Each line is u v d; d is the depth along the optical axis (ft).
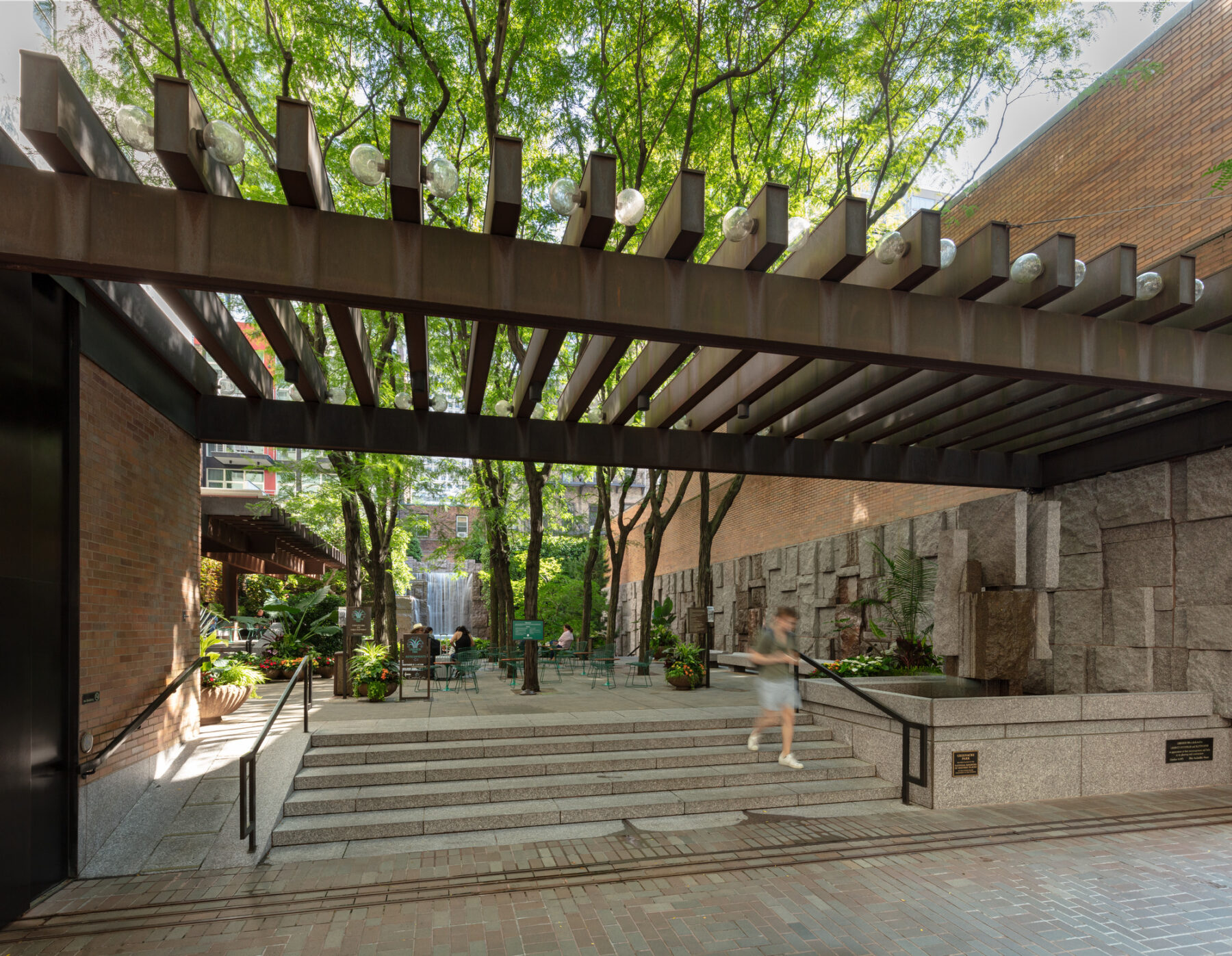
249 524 56.70
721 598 75.46
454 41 32.96
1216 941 14.74
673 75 35.45
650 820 22.30
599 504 68.39
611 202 14.29
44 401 17.31
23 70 11.46
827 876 18.06
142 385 22.34
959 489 41.57
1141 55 32.86
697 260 40.32
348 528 42.98
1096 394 25.67
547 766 24.54
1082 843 20.42
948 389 24.81
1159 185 31.81
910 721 24.16
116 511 20.95
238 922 15.55
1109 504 31.65
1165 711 26.22
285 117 12.74
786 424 28.50
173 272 12.98
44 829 17.04
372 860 19.08
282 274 13.56
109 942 14.69
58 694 17.81
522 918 15.72
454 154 36.94
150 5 26.45
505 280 14.74
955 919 15.70
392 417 26.68
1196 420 27.53
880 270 17.25
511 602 60.39
